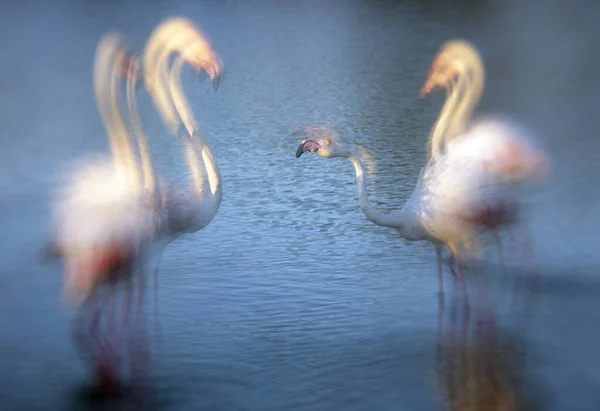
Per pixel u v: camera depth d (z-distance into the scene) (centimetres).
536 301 947
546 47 2983
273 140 1817
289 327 898
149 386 775
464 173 919
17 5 4856
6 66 2858
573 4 4378
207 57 981
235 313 934
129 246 805
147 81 1000
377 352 834
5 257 1104
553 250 1095
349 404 739
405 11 4253
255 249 1141
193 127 994
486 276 1020
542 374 783
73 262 803
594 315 907
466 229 922
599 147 1619
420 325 896
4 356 834
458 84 1039
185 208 939
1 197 1377
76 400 750
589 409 717
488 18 3912
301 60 2894
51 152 1698
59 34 3622
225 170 1577
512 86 2295
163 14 4197
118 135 870
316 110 2116
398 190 1394
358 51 3053
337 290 994
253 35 3509
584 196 1311
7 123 1991
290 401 746
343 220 1264
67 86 2480
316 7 4488
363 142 1750
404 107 2130
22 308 947
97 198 832
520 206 1266
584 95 2155
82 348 853
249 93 2369
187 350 848
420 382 774
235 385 777
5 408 736
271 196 1399
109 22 3947
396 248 1138
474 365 803
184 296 981
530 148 994
